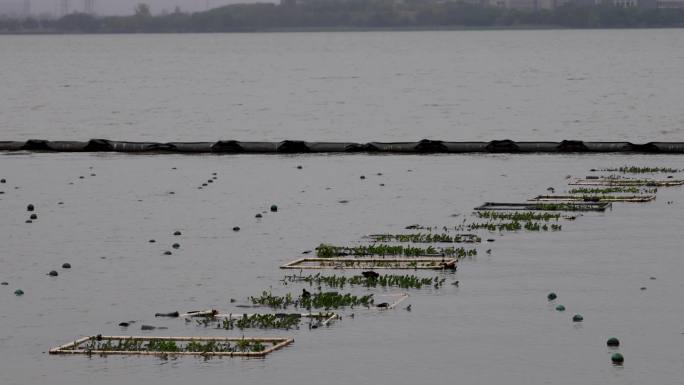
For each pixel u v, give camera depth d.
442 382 31.33
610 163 71.81
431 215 53.50
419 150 78.75
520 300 38.62
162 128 103.88
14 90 158.00
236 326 36.03
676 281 40.97
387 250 45.34
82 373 32.25
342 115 114.00
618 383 31.12
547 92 141.12
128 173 69.19
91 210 56.09
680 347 33.84
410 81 169.00
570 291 39.72
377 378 31.64
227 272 42.78
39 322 36.91
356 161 74.31
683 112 111.44
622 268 42.88
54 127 105.81
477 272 42.28
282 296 39.19
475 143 78.81
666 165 70.44
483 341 34.53
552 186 61.94
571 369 32.16
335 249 45.66
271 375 31.89
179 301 38.94
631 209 54.56
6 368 32.78
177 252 46.31
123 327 36.22
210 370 32.31
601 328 35.59
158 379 31.70
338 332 35.41
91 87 164.25
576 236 48.34
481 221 51.78
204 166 72.38
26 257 45.78
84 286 41.12
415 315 37.00
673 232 49.03
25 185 64.62
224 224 52.00
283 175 67.75
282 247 46.91
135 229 51.16
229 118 112.56
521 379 31.48
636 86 149.88
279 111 119.56
